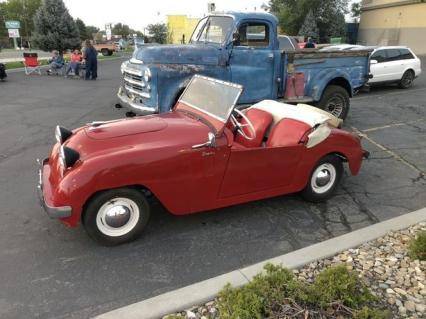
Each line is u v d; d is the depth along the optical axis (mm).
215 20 7977
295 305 2732
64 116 9906
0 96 12828
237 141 4742
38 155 6742
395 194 5312
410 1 32312
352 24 41938
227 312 2662
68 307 3113
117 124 4199
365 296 2906
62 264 3648
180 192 3969
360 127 8766
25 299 3191
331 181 4977
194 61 7293
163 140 3875
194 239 4113
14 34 28078
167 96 7113
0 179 5641
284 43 11742
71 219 3613
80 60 18906
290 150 4434
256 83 7922
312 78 8461
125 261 3713
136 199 3830
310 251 3648
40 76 19094
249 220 4527
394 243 3814
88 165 3551
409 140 7781
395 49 14352
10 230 4223
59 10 27172
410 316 2861
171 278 3486
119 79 18359
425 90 14180
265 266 2992
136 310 2910
